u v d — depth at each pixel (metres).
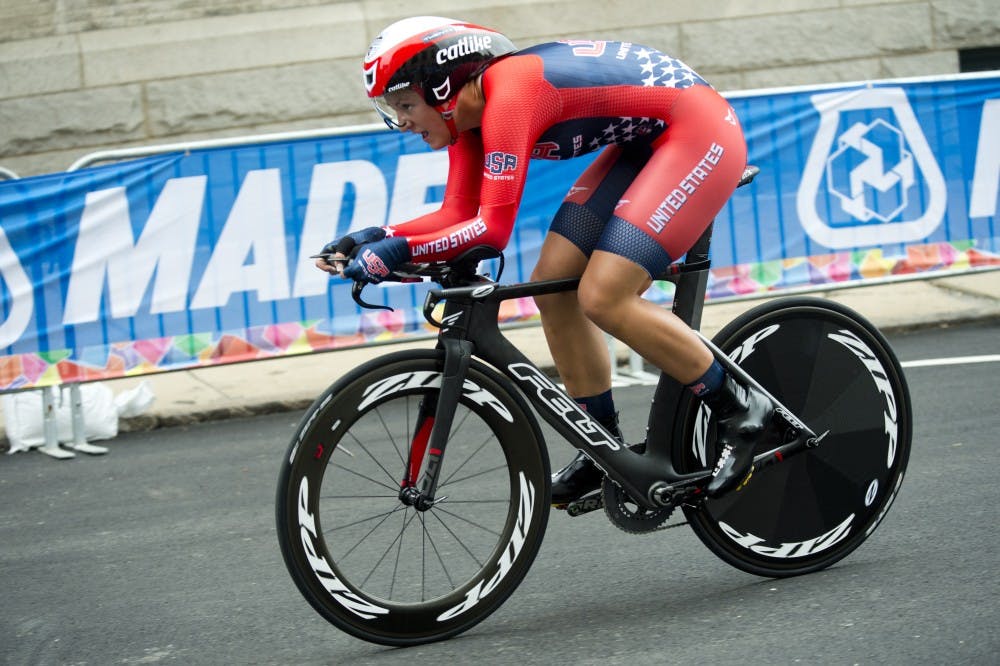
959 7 15.54
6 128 14.55
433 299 5.20
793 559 5.89
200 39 14.64
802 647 4.95
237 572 6.73
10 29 14.52
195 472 9.23
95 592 6.57
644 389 10.79
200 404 11.18
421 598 5.61
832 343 5.92
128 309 10.48
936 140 12.02
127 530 7.80
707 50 15.30
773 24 15.34
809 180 11.74
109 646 5.70
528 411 5.44
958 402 9.37
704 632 5.21
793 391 5.86
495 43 5.24
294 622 5.85
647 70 5.35
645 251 5.25
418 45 5.11
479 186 5.55
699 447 5.70
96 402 10.66
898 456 6.06
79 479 9.30
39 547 7.59
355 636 5.27
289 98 14.80
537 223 11.30
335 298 10.91
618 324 5.30
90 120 14.60
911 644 4.89
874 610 5.29
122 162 10.42
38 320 10.27
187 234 10.56
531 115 5.10
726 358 5.61
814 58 15.46
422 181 10.99
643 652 5.05
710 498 5.62
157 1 14.66
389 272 4.92
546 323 5.70
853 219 11.88
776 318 5.81
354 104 14.89
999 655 4.72
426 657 5.21
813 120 11.70
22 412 10.48
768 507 5.85
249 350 10.77
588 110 5.27
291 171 10.71
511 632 5.45
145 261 10.48
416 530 6.54
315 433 5.12
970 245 12.16
